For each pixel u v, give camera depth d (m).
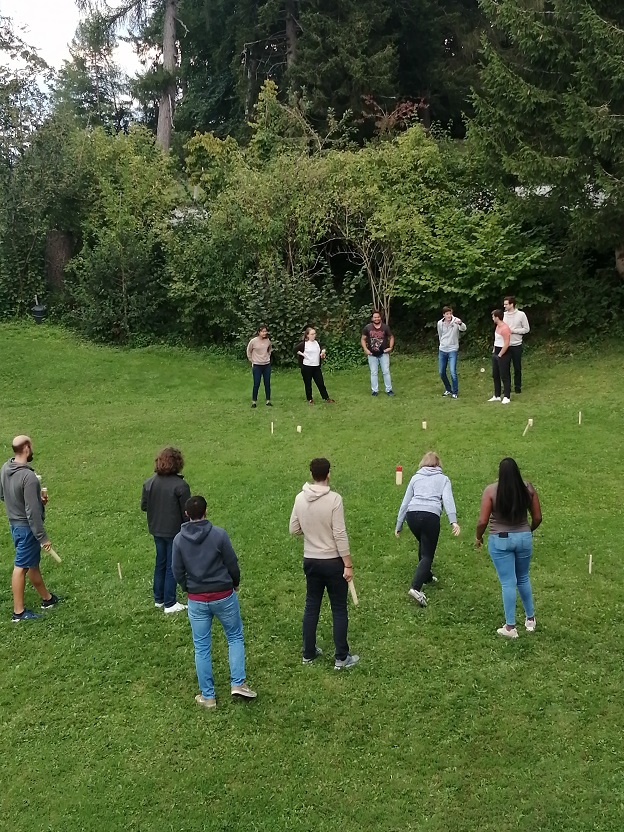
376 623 6.86
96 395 16.91
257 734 5.39
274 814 4.63
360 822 4.53
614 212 15.55
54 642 6.74
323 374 18.53
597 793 4.68
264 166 22.80
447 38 30.34
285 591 7.55
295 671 6.14
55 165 23.70
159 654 6.50
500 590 7.41
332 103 27.09
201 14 34.12
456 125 29.67
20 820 4.66
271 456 11.83
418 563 7.94
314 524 5.87
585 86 15.60
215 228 20.89
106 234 22.52
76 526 9.40
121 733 5.46
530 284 17.75
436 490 7.11
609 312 17.80
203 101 35.06
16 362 19.22
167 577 7.15
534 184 16.50
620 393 14.15
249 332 19.78
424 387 16.55
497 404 14.21
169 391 17.22
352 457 11.58
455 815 4.55
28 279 23.53
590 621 6.76
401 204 19.81
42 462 12.05
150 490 6.92
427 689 5.83
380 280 20.28
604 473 10.33
